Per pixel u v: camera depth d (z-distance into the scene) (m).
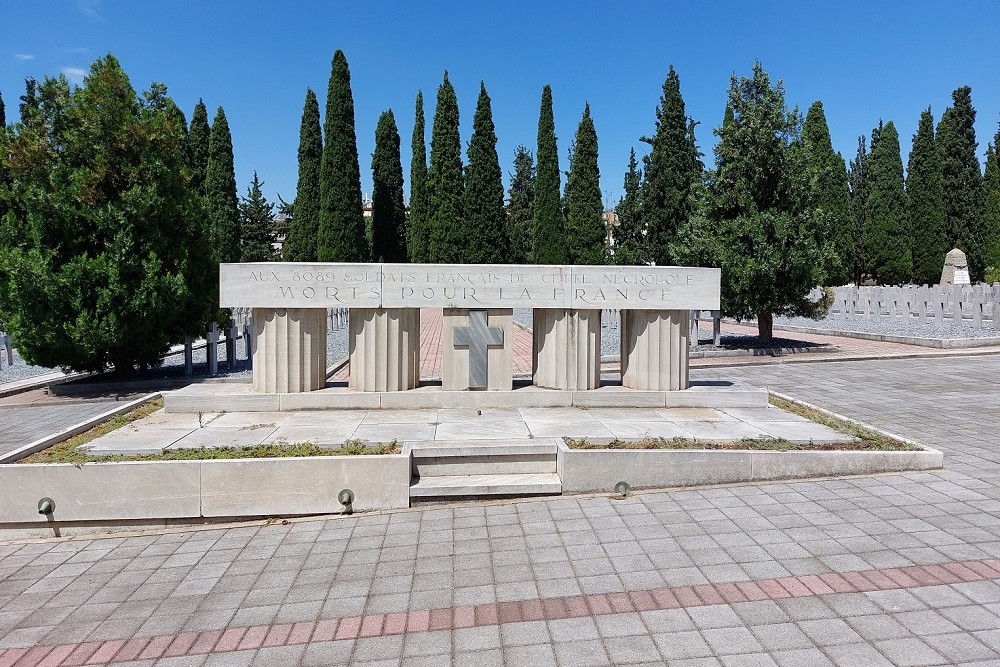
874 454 6.35
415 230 37.81
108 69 11.78
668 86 29.38
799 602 3.95
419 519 5.55
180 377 13.28
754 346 17.02
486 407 8.32
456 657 3.49
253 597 4.27
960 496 5.71
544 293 8.31
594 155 35.72
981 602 3.88
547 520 5.42
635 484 6.08
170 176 12.24
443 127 35.75
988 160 35.41
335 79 33.53
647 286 8.34
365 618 3.94
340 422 7.43
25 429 9.30
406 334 8.41
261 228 48.50
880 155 34.34
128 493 5.59
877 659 3.34
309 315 8.29
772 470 6.21
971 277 35.38
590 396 8.34
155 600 4.29
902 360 15.02
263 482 5.67
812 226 16.17
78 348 11.54
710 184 17.34
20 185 11.56
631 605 3.98
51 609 4.20
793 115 16.11
